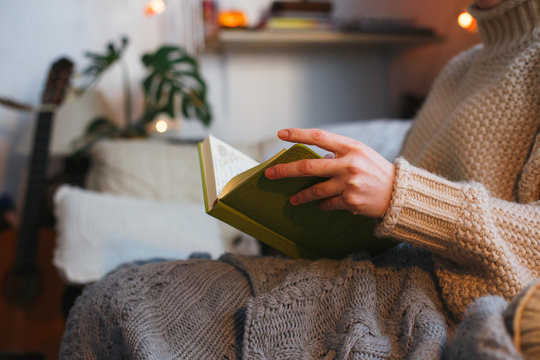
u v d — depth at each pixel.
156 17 2.53
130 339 0.63
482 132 0.78
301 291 0.65
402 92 2.64
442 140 0.84
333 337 0.63
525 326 0.44
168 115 2.21
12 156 2.45
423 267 0.72
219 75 2.61
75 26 2.48
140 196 1.78
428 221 0.63
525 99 0.76
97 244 1.36
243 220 0.69
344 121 2.75
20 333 1.85
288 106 2.69
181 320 0.68
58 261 1.36
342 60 2.72
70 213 1.43
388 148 1.52
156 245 1.38
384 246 0.77
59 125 2.15
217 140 0.79
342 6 2.66
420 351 0.54
